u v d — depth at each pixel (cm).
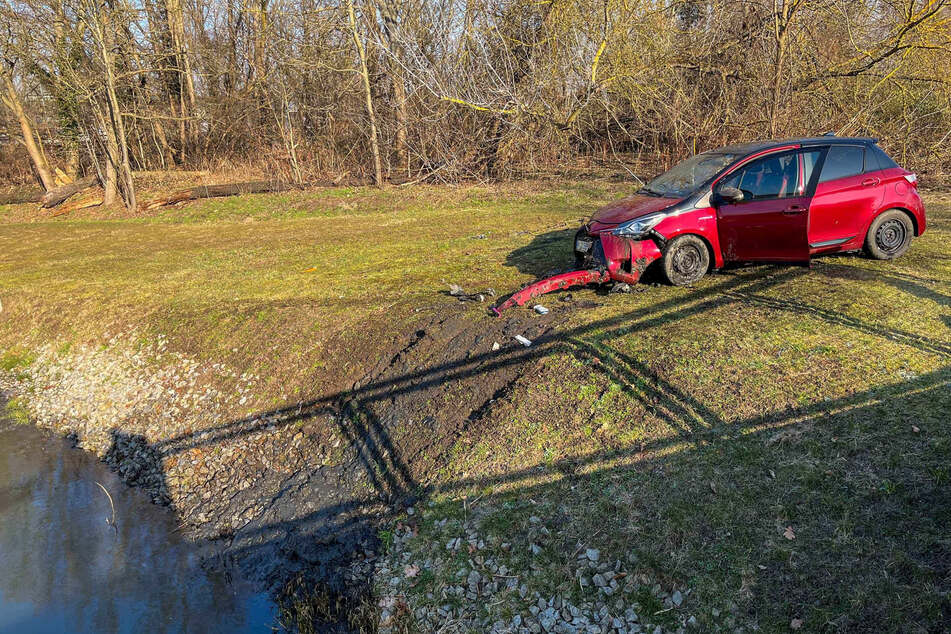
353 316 840
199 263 1351
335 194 2273
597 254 762
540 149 2250
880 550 381
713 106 1938
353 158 2847
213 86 3697
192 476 701
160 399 849
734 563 400
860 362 536
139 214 2333
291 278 1110
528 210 1683
